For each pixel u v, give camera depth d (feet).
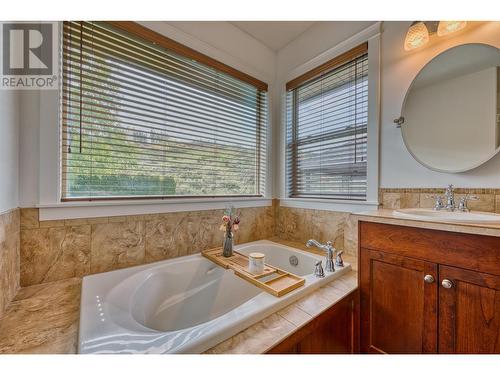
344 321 3.58
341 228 5.76
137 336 2.51
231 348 2.44
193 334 2.48
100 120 4.33
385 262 3.50
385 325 3.49
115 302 3.47
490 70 3.67
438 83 4.19
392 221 3.37
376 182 5.06
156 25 4.90
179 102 5.37
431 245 3.01
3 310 3.01
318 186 6.48
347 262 5.03
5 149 3.13
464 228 2.69
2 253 3.01
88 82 4.19
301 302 3.37
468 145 3.85
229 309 4.60
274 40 7.05
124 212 4.51
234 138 6.55
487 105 3.69
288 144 7.36
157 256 4.93
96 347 2.30
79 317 2.89
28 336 2.56
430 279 2.99
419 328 3.12
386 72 4.93
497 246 2.51
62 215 3.91
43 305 3.20
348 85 5.77
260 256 4.18
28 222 3.64
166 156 5.17
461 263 2.76
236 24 6.37
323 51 6.18
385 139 4.94
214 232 5.91
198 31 5.63
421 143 4.40
